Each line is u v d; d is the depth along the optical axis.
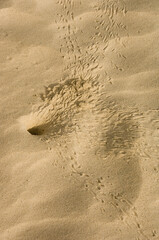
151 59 2.44
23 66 2.45
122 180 2.00
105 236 1.88
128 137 2.13
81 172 2.04
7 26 2.55
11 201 1.98
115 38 2.51
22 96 2.35
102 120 2.21
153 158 2.06
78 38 2.52
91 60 2.46
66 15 2.56
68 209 1.94
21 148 2.12
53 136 2.16
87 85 2.37
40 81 2.41
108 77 2.39
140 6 2.56
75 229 1.90
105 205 1.94
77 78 2.41
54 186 2.00
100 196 1.97
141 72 2.40
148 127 2.18
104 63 2.44
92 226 1.90
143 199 1.95
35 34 2.54
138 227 1.90
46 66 2.45
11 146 2.14
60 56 2.48
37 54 2.49
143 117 2.22
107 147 2.10
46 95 2.35
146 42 2.49
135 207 1.93
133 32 2.52
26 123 2.23
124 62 2.44
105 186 1.99
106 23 2.55
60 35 2.54
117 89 2.35
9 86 2.38
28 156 2.09
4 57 2.48
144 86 2.35
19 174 2.05
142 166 2.03
